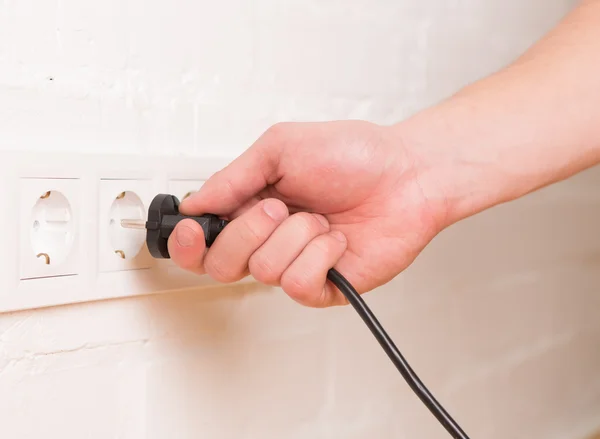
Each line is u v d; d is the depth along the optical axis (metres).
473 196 0.49
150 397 0.49
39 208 0.41
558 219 1.06
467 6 0.80
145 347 0.49
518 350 0.98
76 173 0.42
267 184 0.47
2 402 0.41
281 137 0.44
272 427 0.60
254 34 0.56
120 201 0.45
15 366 0.41
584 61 0.53
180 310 0.51
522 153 0.50
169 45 0.49
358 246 0.48
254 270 0.41
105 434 0.46
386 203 0.47
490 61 0.85
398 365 0.41
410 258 0.49
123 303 0.47
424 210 0.48
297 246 0.40
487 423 0.92
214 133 0.53
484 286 0.89
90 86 0.44
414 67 0.73
